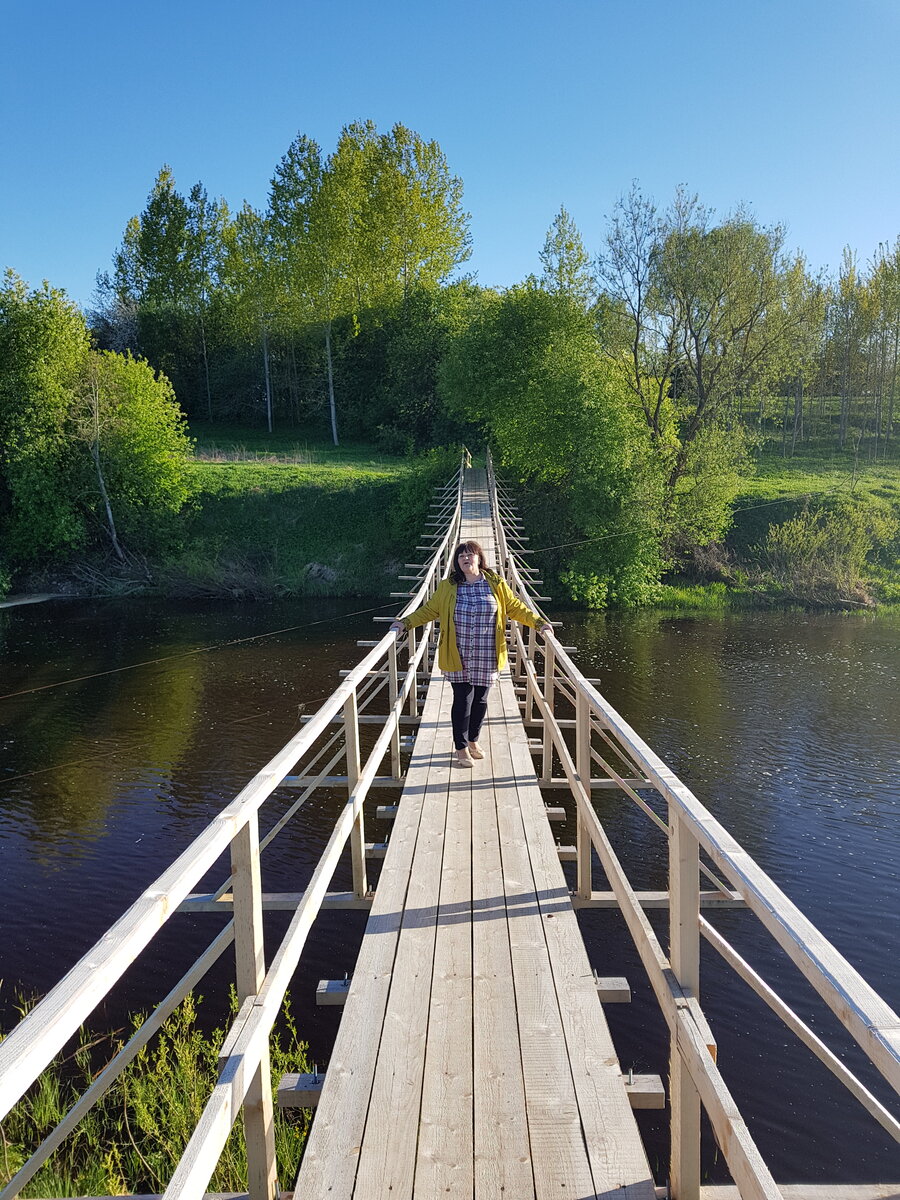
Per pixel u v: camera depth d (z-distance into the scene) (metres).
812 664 21.81
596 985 4.07
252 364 55.75
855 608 30.19
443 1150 2.76
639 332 35.62
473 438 44.19
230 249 56.84
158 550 34.75
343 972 8.77
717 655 22.89
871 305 55.81
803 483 40.84
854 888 10.46
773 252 34.22
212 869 11.27
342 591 32.38
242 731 16.86
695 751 15.48
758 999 8.45
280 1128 5.84
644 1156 2.72
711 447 33.12
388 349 50.12
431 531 33.53
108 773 14.80
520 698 12.32
